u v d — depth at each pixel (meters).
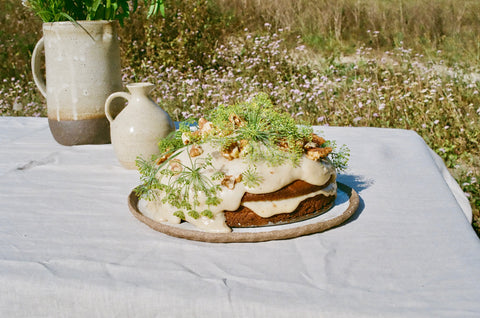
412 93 4.92
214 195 1.34
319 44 7.50
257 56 6.21
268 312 1.06
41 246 1.36
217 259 1.25
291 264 1.22
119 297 1.13
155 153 2.00
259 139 1.40
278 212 1.37
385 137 2.47
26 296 1.17
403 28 7.82
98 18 2.41
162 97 5.56
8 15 8.18
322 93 5.21
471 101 5.06
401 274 1.17
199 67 6.06
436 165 2.14
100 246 1.35
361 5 8.41
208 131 1.48
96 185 1.88
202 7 7.45
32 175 2.01
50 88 2.35
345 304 1.05
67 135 2.38
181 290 1.12
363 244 1.32
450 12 8.15
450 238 1.34
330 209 1.50
